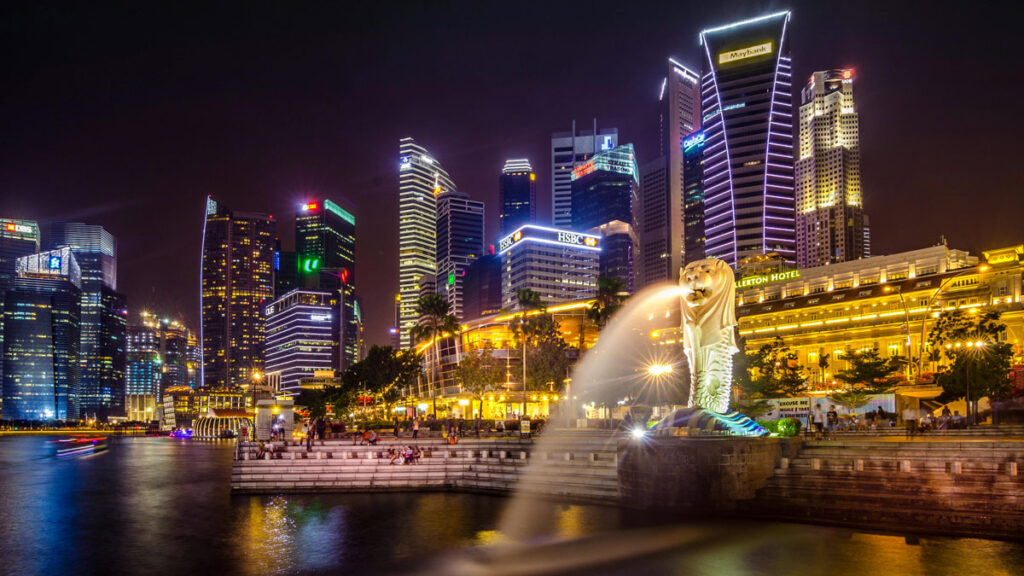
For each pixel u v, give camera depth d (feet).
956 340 293.64
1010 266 397.60
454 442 193.77
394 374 410.72
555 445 175.22
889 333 429.79
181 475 262.26
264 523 139.33
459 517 141.49
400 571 101.35
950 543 106.11
